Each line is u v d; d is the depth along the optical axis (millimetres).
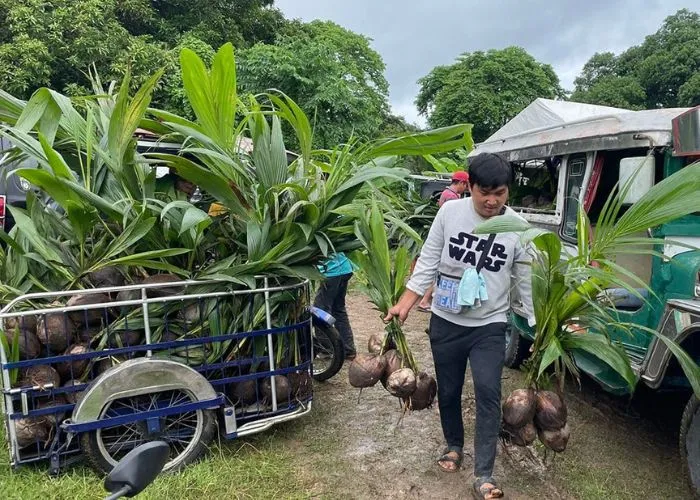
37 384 2893
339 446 3596
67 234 3297
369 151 3525
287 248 3420
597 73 38844
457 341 2967
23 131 3078
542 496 3068
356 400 4324
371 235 3160
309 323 3732
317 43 14750
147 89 3061
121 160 3209
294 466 3326
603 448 3631
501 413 2939
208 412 3219
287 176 3545
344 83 14336
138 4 16109
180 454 3180
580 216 2783
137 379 2977
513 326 5027
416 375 3029
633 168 3496
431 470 3326
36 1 12648
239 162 3428
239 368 3363
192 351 3232
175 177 3594
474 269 2855
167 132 3621
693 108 3092
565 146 4340
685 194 2352
